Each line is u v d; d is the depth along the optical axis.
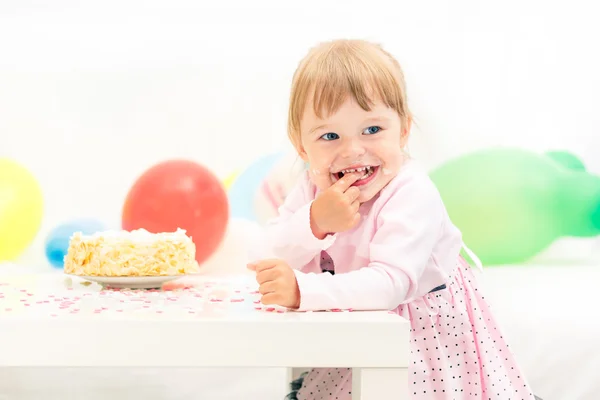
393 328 0.70
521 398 0.97
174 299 0.89
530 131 1.93
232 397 1.43
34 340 0.69
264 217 1.73
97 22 1.92
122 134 1.90
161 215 1.47
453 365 0.95
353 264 0.97
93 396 1.40
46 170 1.87
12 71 1.88
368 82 0.92
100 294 0.92
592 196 1.77
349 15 1.95
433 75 1.92
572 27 1.96
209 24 1.94
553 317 1.45
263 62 1.93
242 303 0.85
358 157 0.92
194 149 1.91
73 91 1.89
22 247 1.77
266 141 1.92
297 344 0.70
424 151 1.89
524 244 1.75
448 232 0.99
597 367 1.38
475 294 1.05
